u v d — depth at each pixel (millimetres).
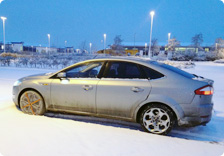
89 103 3959
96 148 2883
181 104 3443
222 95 7344
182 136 3779
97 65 4094
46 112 4844
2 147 2811
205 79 3717
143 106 3697
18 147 2822
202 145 3158
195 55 47312
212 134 3877
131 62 3859
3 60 21688
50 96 4242
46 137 3172
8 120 3852
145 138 3318
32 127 3549
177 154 2820
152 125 3635
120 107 3760
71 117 4609
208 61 45344
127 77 3793
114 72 3904
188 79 3535
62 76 4051
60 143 2990
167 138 3361
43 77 4406
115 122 4402
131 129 3857
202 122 3436
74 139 3152
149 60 4055
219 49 48875
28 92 4398
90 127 3727
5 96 6184
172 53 51000
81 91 3982
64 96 4125
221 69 21734
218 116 4898
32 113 4391
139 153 2791
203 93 3406
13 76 11758
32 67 19484
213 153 2912
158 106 3559
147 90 3588
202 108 3402
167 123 3521
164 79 3586
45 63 20016
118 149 2883
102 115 3945
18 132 3312
